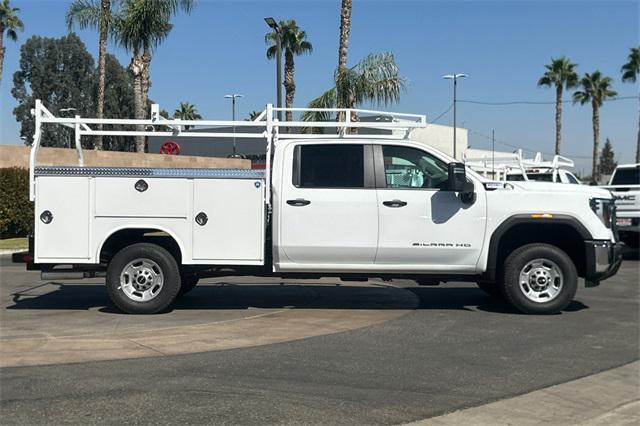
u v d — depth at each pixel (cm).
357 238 846
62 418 491
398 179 859
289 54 3519
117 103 5697
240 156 2878
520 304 875
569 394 564
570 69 5372
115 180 845
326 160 859
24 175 2100
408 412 513
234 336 755
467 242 849
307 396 545
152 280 873
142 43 2577
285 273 877
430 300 1015
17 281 1223
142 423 481
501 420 502
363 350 696
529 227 880
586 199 859
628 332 788
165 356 666
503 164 2189
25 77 6388
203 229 848
